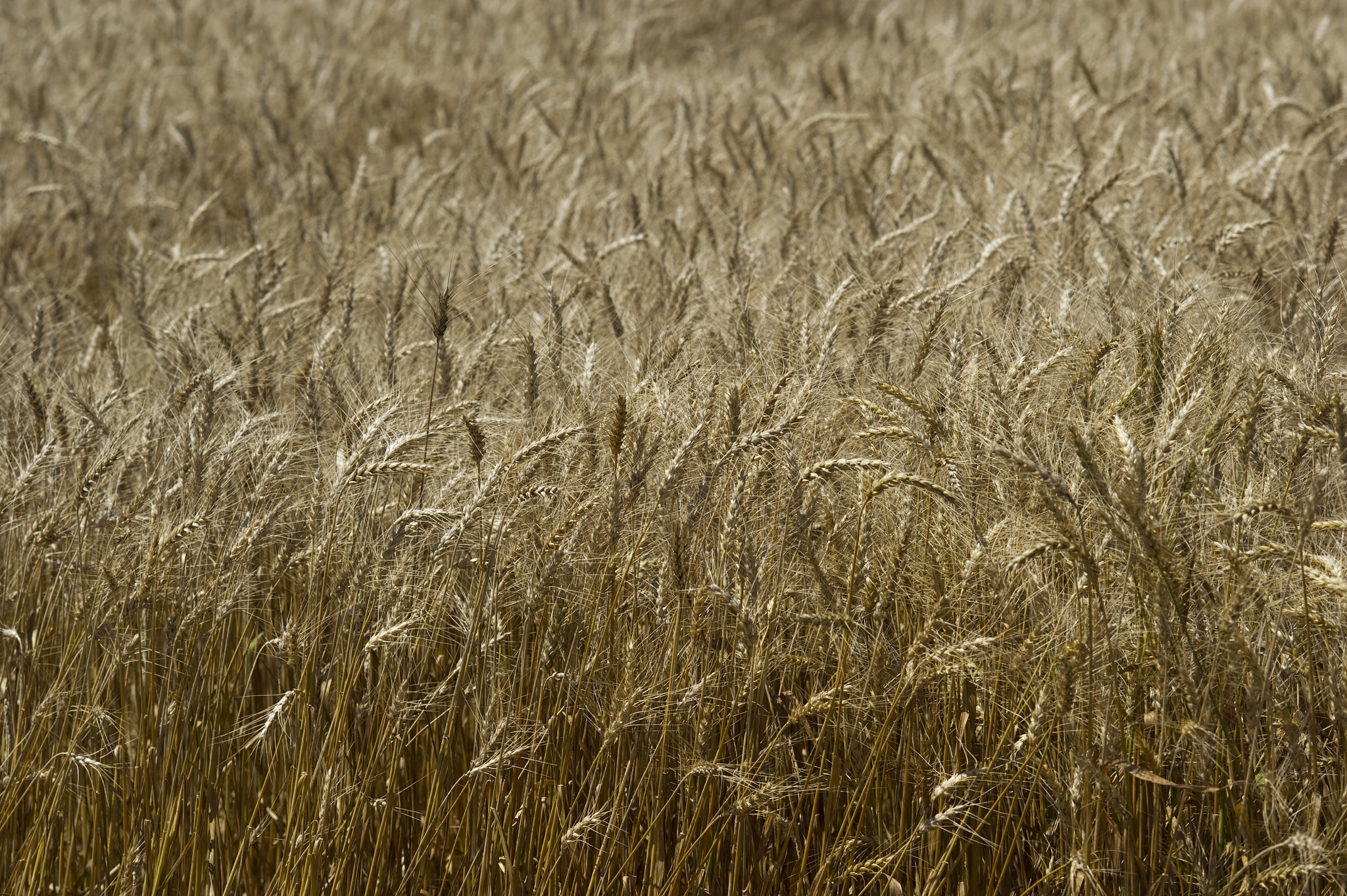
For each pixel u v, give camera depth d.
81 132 9.18
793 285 4.44
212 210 7.29
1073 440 2.50
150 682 3.05
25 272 6.20
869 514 2.84
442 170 7.58
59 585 3.07
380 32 14.16
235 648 3.18
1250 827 2.53
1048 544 2.47
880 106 8.56
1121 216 5.09
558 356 3.61
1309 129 6.19
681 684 2.84
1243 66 9.39
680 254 5.22
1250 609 2.59
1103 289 3.69
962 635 2.71
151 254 6.00
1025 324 3.46
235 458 3.18
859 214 5.80
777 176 6.63
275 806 3.15
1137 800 2.63
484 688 2.94
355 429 3.30
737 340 3.72
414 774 3.18
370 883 2.90
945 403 3.05
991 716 2.77
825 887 2.77
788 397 3.07
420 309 4.34
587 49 12.04
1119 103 7.16
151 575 2.94
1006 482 2.80
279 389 3.91
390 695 2.98
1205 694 2.45
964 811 2.64
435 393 3.65
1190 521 2.66
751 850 2.94
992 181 5.92
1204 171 5.75
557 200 6.74
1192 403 2.69
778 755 2.88
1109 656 2.55
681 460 2.81
